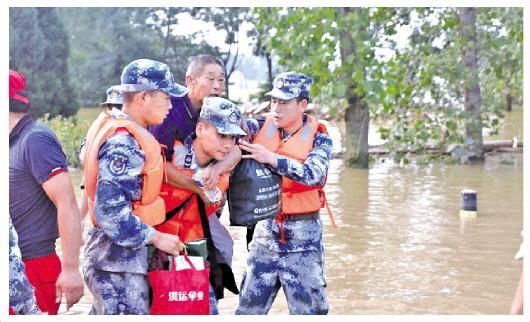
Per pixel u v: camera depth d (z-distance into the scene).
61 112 31.67
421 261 8.34
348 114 16.69
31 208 4.80
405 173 15.64
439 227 10.07
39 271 4.83
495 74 18.34
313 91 15.81
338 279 7.66
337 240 9.37
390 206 11.71
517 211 11.14
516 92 18.95
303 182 5.24
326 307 5.62
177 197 4.71
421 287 7.39
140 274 4.44
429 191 13.16
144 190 4.38
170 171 4.68
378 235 9.63
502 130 23.72
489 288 7.35
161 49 41.50
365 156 16.62
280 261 5.55
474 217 10.73
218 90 5.05
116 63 40.34
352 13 15.67
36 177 4.73
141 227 4.32
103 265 4.44
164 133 4.80
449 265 8.16
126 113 4.50
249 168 5.07
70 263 4.73
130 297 4.43
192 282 4.40
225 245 4.96
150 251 4.49
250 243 5.69
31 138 4.74
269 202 5.12
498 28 17.94
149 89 4.45
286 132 5.43
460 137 16.91
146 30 41.38
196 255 4.61
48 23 32.69
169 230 4.69
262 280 5.60
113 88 5.16
